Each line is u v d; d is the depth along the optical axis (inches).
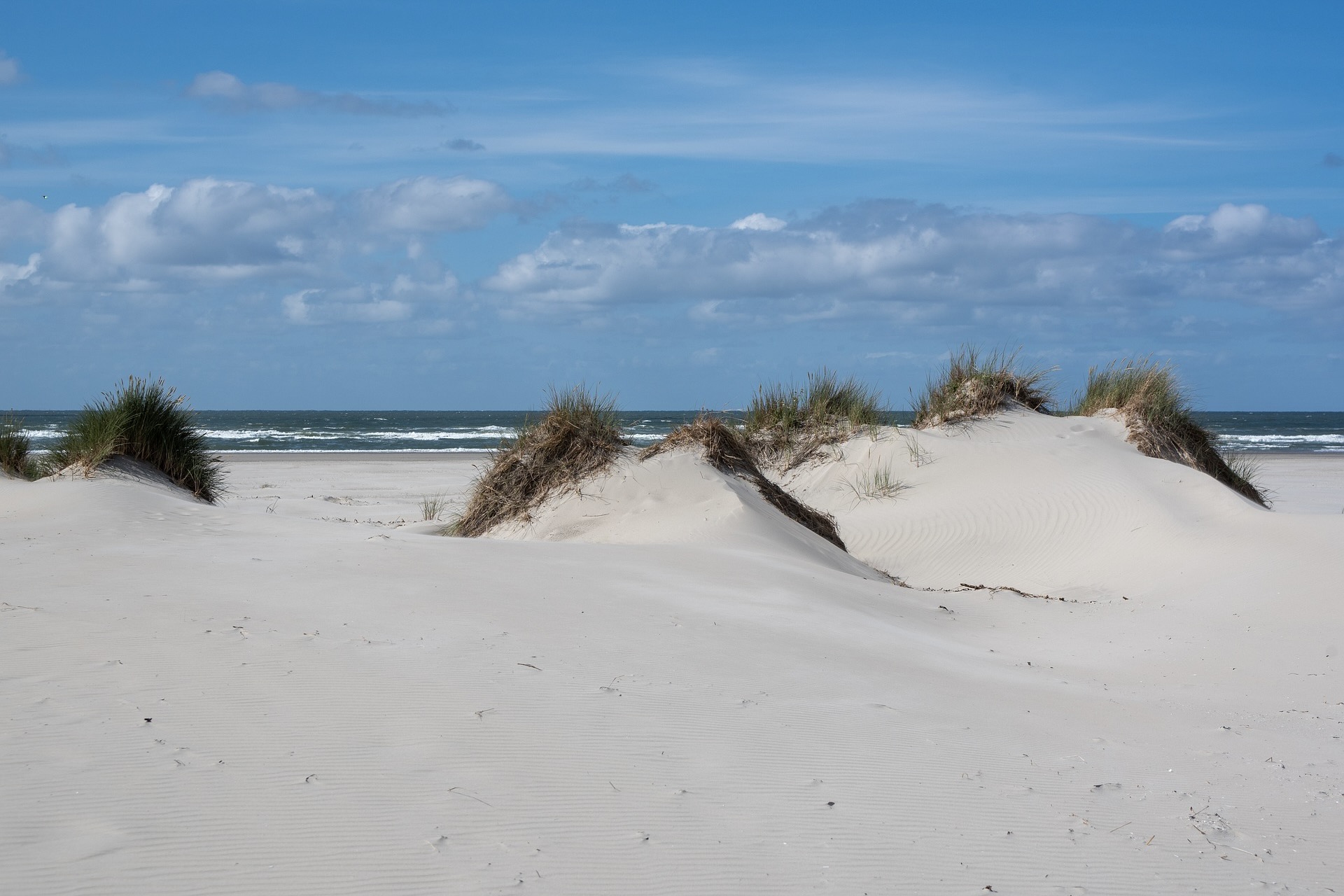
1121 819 177.8
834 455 691.4
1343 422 4116.6
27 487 423.8
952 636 340.2
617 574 332.8
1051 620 385.4
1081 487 572.7
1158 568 458.3
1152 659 323.3
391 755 170.6
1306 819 185.9
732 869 146.0
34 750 159.3
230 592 265.0
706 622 282.4
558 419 534.0
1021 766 198.5
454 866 138.7
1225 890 155.3
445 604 268.1
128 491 420.2
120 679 193.3
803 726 206.1
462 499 807.1
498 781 164.9
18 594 250.1
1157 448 665.0
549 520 497.0
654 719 199.8
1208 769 209.9
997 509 571.2
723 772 178.7
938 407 714.2
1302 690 285.3
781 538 458.3
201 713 180.4
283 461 1338.6
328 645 223.6
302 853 138.3
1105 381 743.7
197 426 547.2
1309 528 457.1
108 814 142.4
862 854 154.6
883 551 557.0
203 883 129.3
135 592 258.2
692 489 492.7
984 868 154.5
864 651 276.5
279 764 163.0
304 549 331.0
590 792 164.7
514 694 204.1
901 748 199.9
